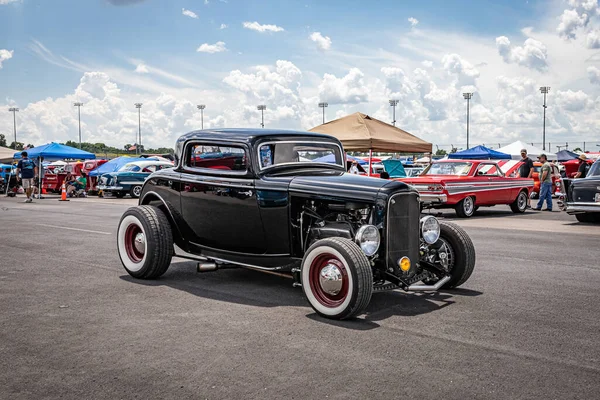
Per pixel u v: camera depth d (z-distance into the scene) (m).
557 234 10.89
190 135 6.39
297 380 3.43
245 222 5.81
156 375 3.51
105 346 4.05
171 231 6.41
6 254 8.23
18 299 5.47
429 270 5.82
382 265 5.14
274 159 5.89
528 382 3.41
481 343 4.15
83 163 27.50
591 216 13.59
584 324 4.67
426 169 16.17
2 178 29.92
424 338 4.27
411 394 3.22
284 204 5.48
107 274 6.75
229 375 3.51
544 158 17.38
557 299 5.55
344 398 3.16
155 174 6.71
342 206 5.29
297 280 5.38
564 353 3.94
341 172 6.17
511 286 6.15
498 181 15.40
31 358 3.81
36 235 10.48
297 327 4.55
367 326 4.59
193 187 6.23
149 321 4.71
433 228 5.54
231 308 5.15
